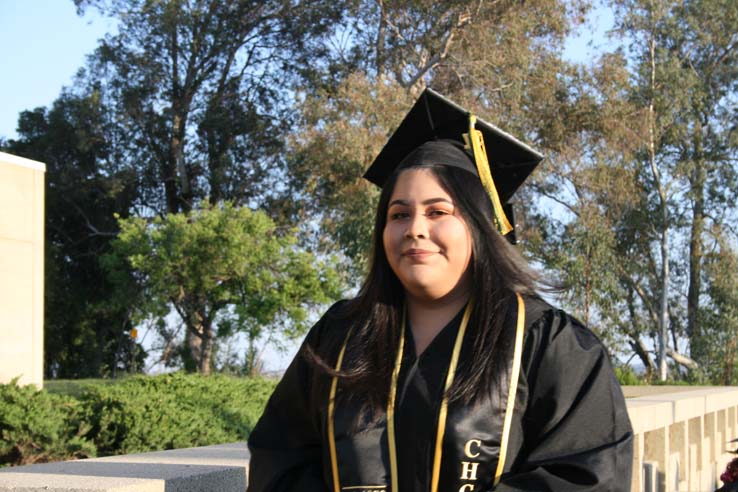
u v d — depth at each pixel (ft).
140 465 11.19
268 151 101.35
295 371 7.95
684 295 103.04
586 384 7.02
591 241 81.56
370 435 7.08
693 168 98.37
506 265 7.50
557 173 83.56
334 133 75.41
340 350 7.69
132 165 102.83
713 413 26.78
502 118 80.84
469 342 7.22
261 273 63.93
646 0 96.89
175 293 67.41
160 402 20.47
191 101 105.19
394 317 7.69
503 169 8.87
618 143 83.61
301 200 96.48
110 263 74.43
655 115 94.79
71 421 19.19
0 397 19.26
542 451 6.83
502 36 82.58
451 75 87.35
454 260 7.41
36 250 33.81
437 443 6.84
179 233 63.77
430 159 7.73
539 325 7.20
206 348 74.23
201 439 19.65
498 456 6.81
